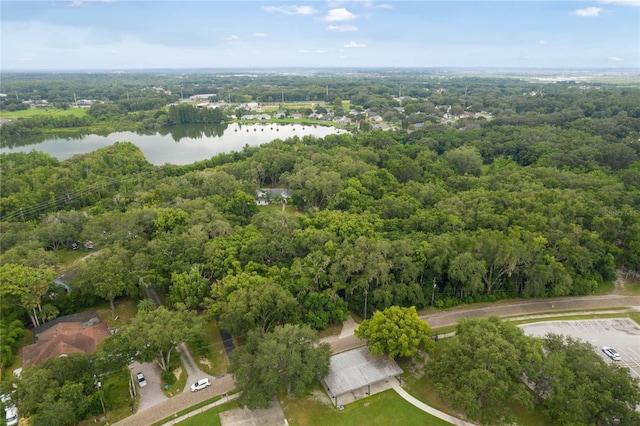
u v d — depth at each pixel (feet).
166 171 608.19
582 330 278.46
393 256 302.66
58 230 384.06
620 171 515.09
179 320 230.68
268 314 257.96
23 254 323.98
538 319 290.35
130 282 288.10
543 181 478.59
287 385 214.48
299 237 332.19
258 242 319.88
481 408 198.59
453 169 583.99
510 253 292.81
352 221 362.74
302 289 278.26
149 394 228.22
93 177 555.28
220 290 268.21
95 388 217.97
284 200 520.01
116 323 288.51
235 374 208.23
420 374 241.14
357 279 291.17
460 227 356.79
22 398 196.13
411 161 555.69
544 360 209.77
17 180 518.37
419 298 292.61
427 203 438.81
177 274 292.20
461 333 234.17
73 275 336.08
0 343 249.75
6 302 270.67
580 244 330.54
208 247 318.86
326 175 494.59
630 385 194.70
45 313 280.51
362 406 218.38
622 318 292.61
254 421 209.67
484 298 311.47
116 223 369.50
